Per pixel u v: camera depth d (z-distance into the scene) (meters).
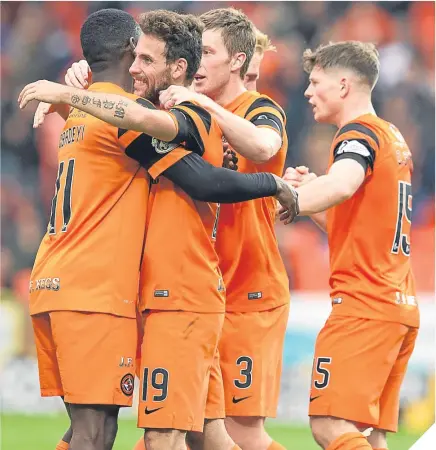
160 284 14.66
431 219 44.28
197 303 14.73
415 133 46.31
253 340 17.41
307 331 35.22
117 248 14.39
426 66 48.47
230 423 17.55
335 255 17.38
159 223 14.74
